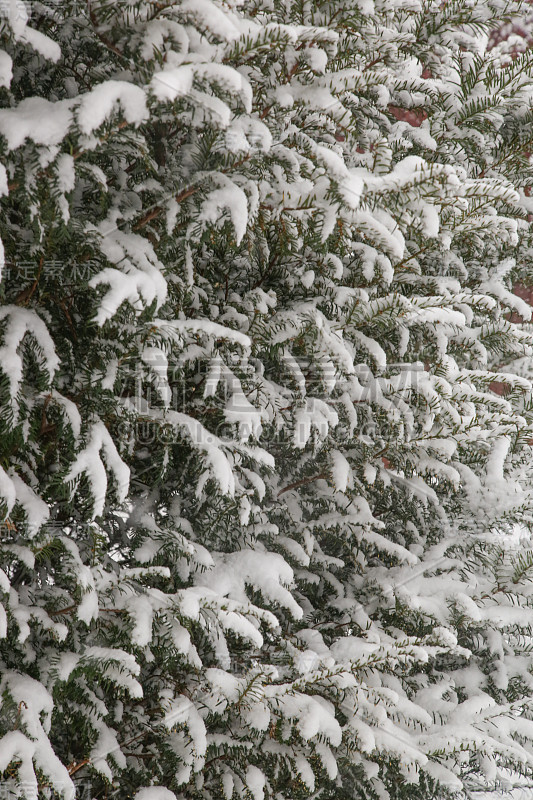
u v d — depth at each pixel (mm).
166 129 1813
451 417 2229
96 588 1662
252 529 2184
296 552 2217
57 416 1562
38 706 1465
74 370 1646
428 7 2221
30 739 1428
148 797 1723
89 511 1544
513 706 2463
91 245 1489
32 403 1537
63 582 1721
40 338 1459
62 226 1341
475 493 2602
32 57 1649
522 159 2545
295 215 1714
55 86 1814
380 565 2631
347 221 1691
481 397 2324
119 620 1704
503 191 1869
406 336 2248
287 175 1700
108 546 2031
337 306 2166
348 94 1983
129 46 1445
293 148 1794
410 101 2445
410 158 1645
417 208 1755
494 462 2551
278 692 1846
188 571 1963
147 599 1713
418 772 2141
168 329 1604
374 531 2643
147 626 1628
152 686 1934
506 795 2773
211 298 2057
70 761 1861
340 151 2033
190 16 1336
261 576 2033
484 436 2367
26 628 1488
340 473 2186
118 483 1626
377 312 2041
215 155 1517
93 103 1221
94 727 1657
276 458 2379
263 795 1877
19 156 1273
